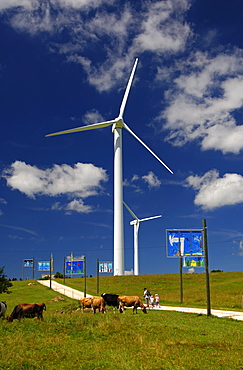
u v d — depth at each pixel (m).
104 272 101.44
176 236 51.09
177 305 45.06
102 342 18.86
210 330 22.41
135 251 107.38
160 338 19.62
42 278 123.44
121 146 100.00
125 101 97.12
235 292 57.22
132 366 14.65
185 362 15.16
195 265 50.72
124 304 31.27
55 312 37.47
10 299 64.88
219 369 14.29
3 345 18.28
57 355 16.38
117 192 99.62
